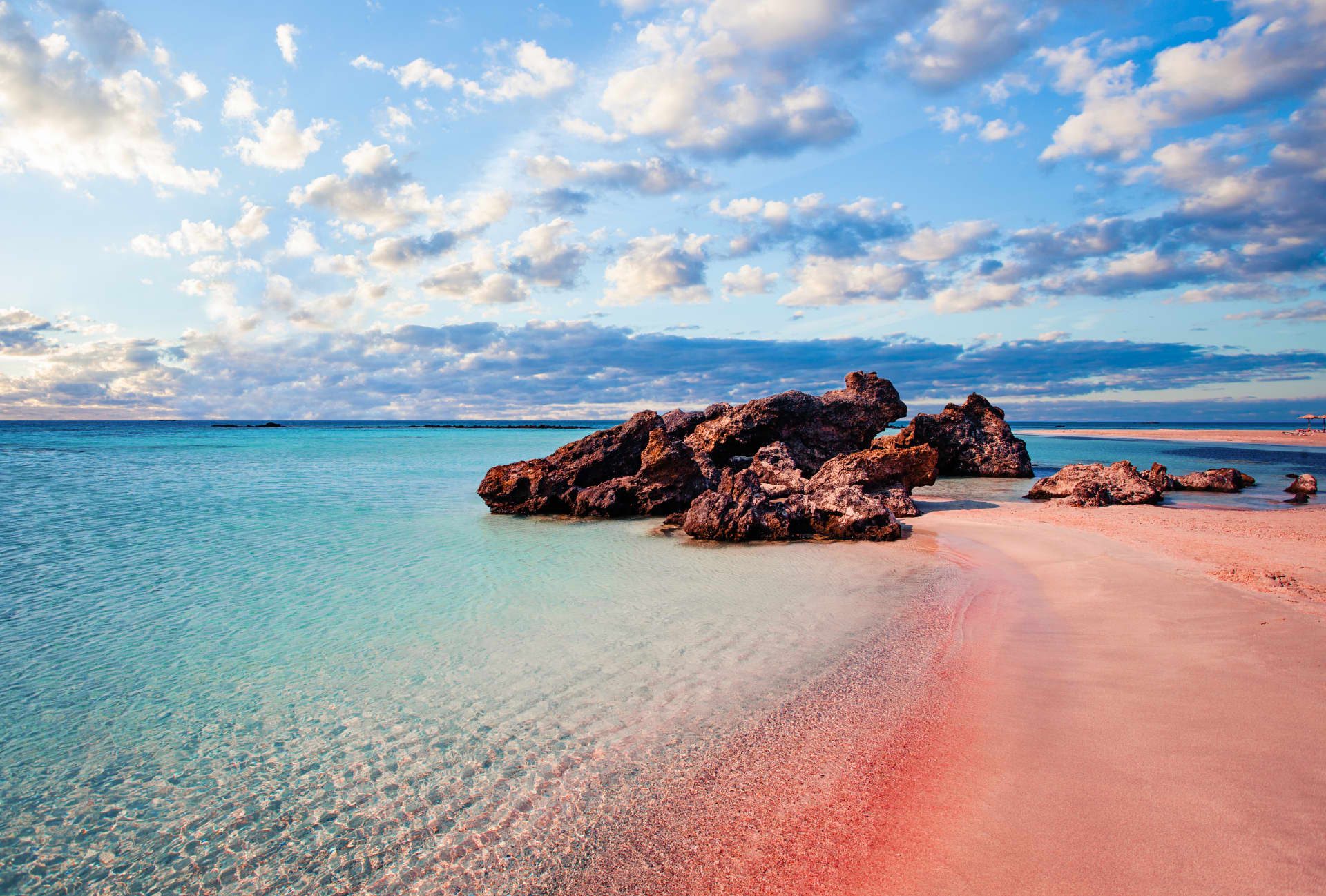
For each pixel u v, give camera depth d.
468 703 7.95
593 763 6.44
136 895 4.83
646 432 27.53
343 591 13.36
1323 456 55.28
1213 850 4.41
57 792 6.20
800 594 12.75
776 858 4.86
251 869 5.09
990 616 10.75
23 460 50.38
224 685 8.62
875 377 36.41
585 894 4.64
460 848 5.25
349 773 6.44
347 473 41.22
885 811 5.34
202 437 98.69
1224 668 7.57
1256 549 14.76
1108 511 22.95
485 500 24.94
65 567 15.45
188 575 14.73
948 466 41.84
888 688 7.90
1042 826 4.89
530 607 12.09
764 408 31.81
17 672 9.07
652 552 17.34
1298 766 5.37
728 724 7.15
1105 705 6.89
